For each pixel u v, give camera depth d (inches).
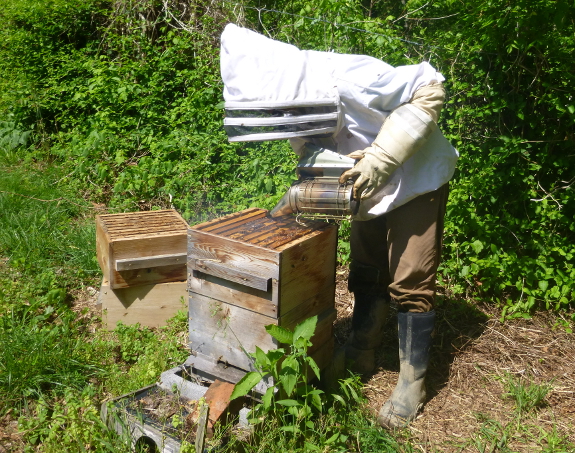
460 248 117.8
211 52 194.7
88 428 70.8
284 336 68.6
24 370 82.1
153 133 176.9
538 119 115.4
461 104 125.9
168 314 101.5
